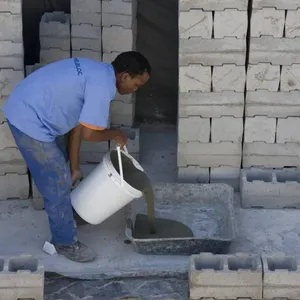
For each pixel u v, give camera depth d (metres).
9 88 6.25
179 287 5.50
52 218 5.68
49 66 5.42
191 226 6.20
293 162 6.55
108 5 6.79
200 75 6.28
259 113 6.40
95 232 6.12
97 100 5.23
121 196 5.70
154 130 7.93
